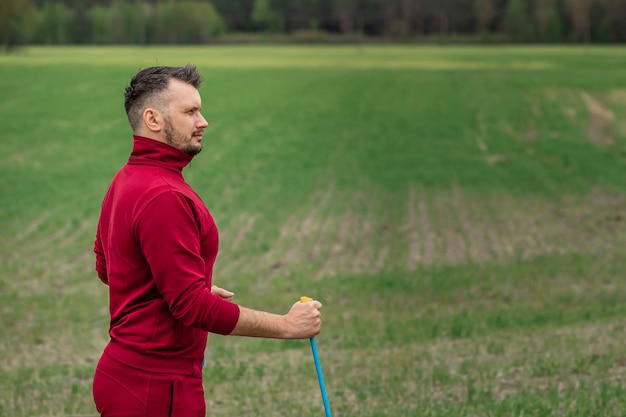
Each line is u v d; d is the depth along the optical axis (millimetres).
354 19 172125
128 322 3121
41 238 16578
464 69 62125
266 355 8320
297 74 56062
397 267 14039
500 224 18109
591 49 108438
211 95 43438
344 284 12539
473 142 32031
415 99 43125
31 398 6793
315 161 27000
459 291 11688
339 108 39781
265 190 22297
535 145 31359
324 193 22047
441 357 7922
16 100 40312
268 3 176250
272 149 29078
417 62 73250
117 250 3133
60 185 22469
